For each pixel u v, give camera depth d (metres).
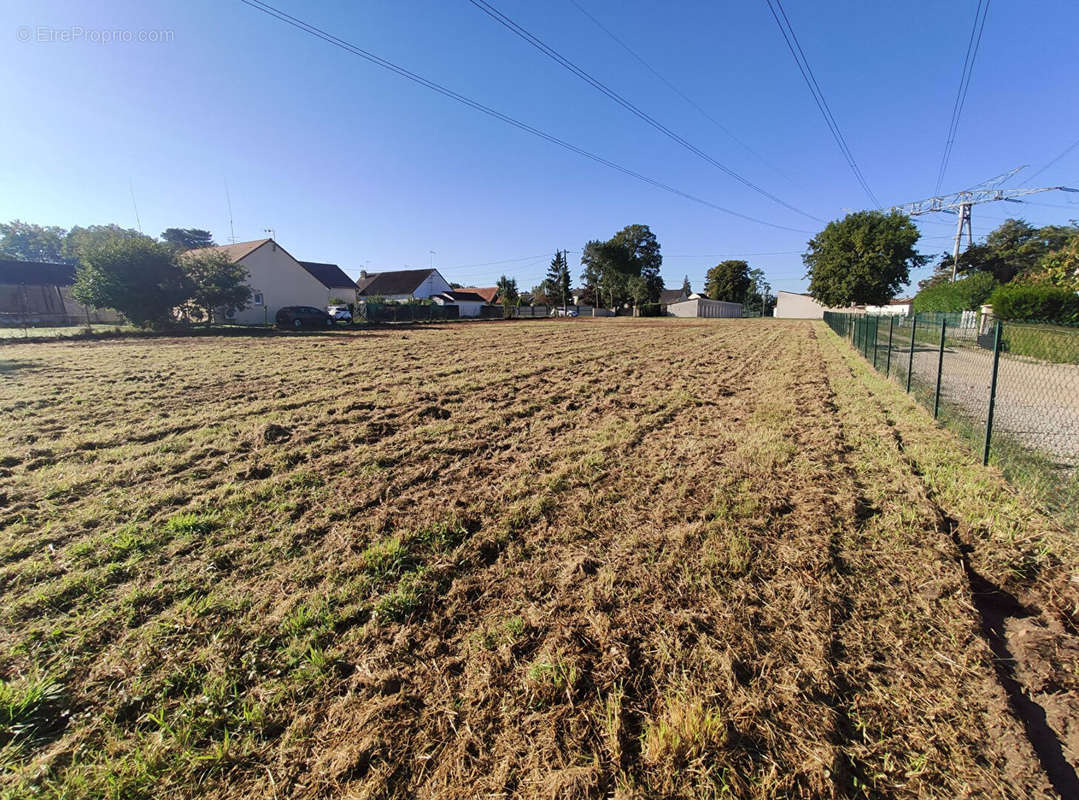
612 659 2.22
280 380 10.02
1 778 1.72
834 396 8.43
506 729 1.88
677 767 1.71
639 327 32.53
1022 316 15.13
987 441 4.75
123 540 3.38
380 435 6.16
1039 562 3.01
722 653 2.24
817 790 1.64
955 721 1.91
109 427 6.42
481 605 2.67
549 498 4.03
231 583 2.88
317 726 1.92
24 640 2.40
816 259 49.22
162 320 24.64
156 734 1.87
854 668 2.18
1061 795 1.63
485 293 74.00
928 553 3.11
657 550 3.19
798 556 3.06
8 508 3.96
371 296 54.78
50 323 29.12
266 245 32.69
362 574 2.94
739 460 4.96
